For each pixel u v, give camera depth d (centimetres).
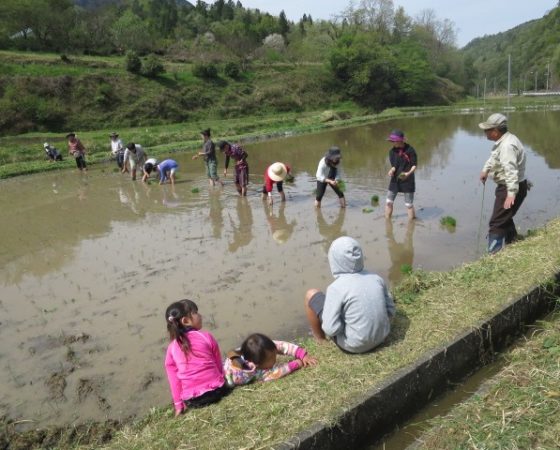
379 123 3722
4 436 399
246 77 5144
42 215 1180
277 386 376
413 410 381
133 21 5456
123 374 478
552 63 9875
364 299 389
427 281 549
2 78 3409
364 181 1410
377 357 394
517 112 4366
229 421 339
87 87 3697
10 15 4497
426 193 1202
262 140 2756
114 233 991
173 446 321
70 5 5056
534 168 1412
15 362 516
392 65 6056
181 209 1163
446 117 4253
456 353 409
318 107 5334
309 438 311
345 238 412
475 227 890
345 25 8056
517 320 471
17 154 2162
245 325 560
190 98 4269
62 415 424
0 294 706
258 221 1021
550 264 530
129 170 1744
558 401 331
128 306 632
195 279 712
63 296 682
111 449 334
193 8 8888
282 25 8106
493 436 309
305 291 647
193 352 374
